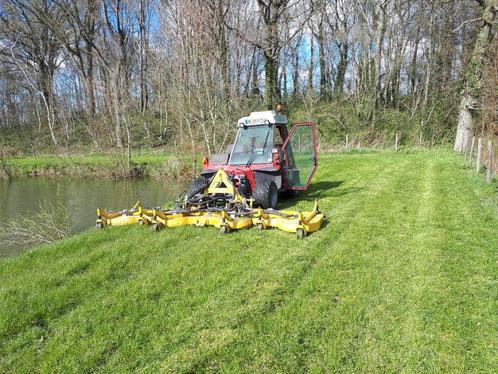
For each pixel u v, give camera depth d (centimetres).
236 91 2262
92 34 3478
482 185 1102
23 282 507
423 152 2359
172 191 1744
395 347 360
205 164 913
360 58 3466
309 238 650
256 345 361
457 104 3030
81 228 1131
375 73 3369
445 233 673
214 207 770
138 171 2217
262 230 695
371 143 2981
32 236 996
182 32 1886
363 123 3234
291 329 385
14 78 4100
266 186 812
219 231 692
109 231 717
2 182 2198
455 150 2277
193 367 333
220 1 1909
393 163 1712
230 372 326
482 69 1947
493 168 1388
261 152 907
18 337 387
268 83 1953
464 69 2720
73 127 3634
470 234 670
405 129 3203
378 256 570
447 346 360
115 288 485
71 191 1828
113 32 3256
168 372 327
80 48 3566
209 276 506
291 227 668
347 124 3250
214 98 1952
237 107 2161
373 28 3388
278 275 504
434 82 3453
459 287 471
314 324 394
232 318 404
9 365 346
